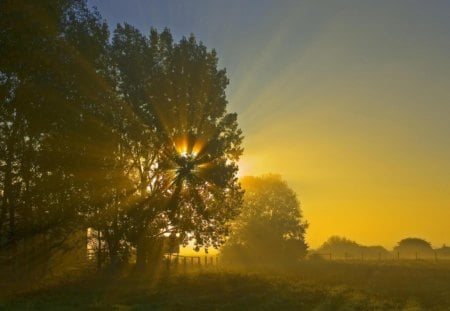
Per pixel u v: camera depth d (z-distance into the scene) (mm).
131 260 53094
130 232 47406
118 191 45062
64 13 36438
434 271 54406
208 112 50938
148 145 47688
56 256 47969
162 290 34469
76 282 41594
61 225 41281
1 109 35594
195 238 52719
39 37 33344
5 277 40312
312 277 46188
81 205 41000
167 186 49375
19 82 34781
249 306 25781
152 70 49094
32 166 38656
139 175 49219
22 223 39375
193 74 50156
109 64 47125
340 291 32812
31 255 42000
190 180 49844
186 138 49312
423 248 153625
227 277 46031
